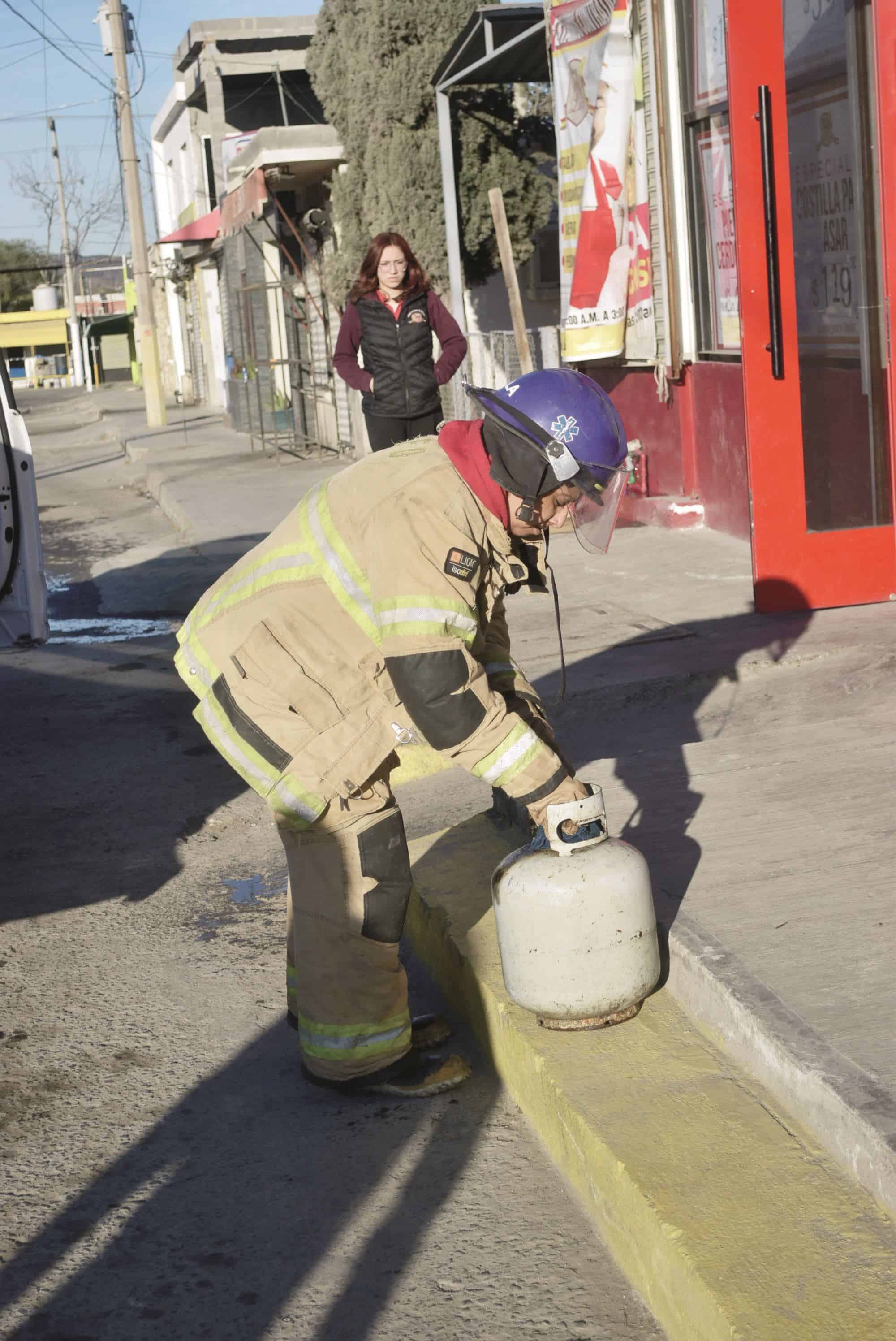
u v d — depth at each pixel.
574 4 8.83
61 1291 2.52
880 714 4.69
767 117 5.79
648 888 2.88
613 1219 2.45
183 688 7.34
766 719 5.31
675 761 4.34
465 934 3.45
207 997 3.73
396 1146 2.90
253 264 21.77
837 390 6.18
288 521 2.89
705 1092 2.61
